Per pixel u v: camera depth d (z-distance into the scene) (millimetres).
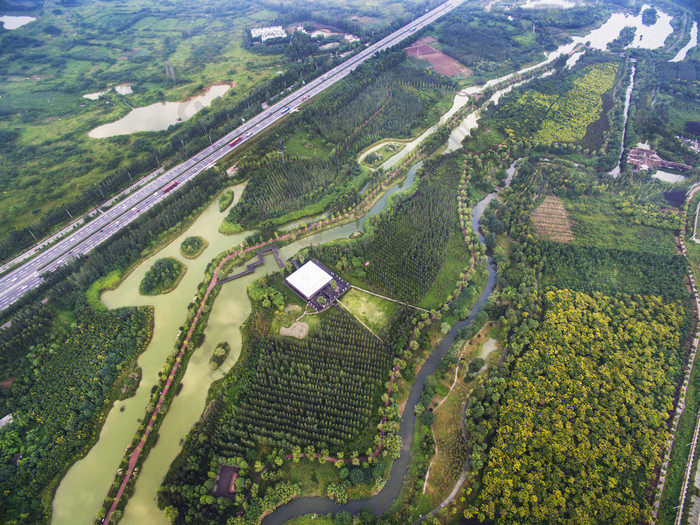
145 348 154750
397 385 139375
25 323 150750
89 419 132625
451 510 111938
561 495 111000
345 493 115812
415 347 147250
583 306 160375
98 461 126250
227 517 111688
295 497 117688
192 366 149875
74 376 142000
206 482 115438
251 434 125438
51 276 169875
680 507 109938
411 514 113000
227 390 140250
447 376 143250
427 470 121375
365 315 163000
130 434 132500
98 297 168875
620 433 123562
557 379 136375
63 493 119500
